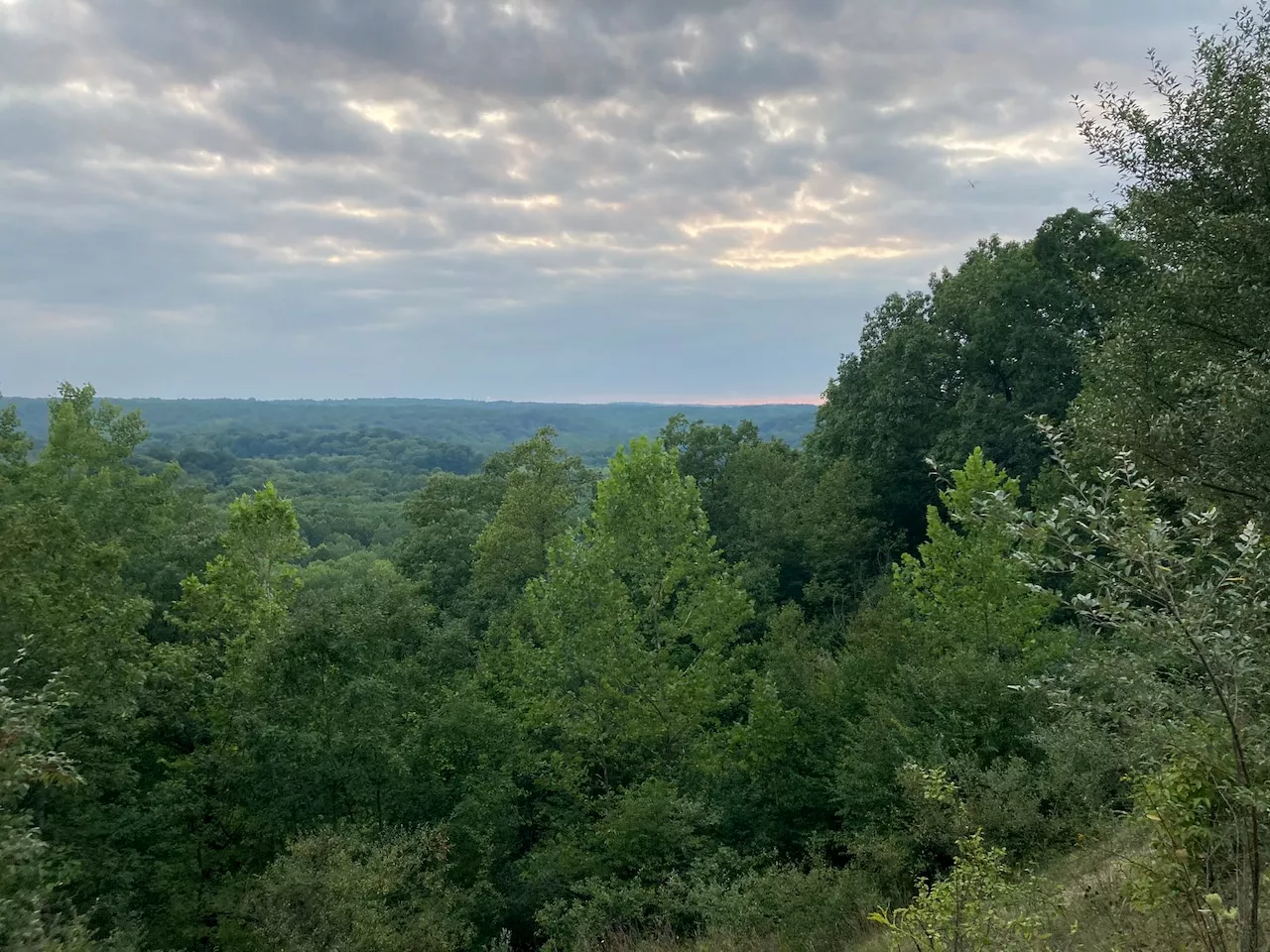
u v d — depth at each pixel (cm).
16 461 2384
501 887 1820
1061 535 422
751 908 1239
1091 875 719
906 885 1227
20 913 851
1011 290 3303
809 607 3688
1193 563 387
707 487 4400
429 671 1822
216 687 1839
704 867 1472
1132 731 487
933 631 1838
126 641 1591
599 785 2111
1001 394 3350
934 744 1405
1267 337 888
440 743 1739
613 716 2048
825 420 4275
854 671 1961
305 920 1255
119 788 1680
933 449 3384
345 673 1667
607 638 2080
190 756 1834
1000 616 1742
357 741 1611
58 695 967
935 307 3722
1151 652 446
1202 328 950
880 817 1462
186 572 2842
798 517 3794
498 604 3153
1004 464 3134
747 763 1959
